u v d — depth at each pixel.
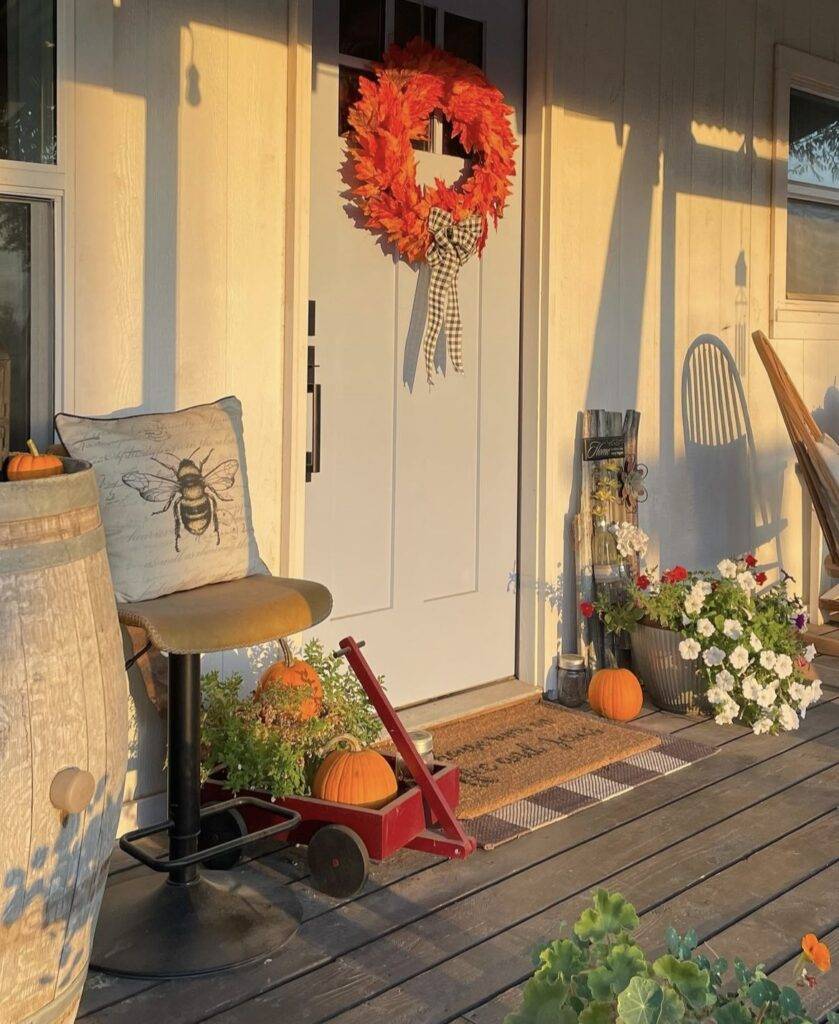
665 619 4.04
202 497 2.63
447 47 3.89
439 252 3.79
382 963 2.45
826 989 2.37
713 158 4.82
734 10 4.84
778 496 5.37
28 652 1.79
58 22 2.72
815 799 3.39
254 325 3.20
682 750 3.75
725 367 4.99
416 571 3.94
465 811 3.15
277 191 3.22
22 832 1.77
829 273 5.62
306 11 3.21
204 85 3.03
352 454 3.71
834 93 5.45
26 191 2.71
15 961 1.81
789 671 3.87
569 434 4.29
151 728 3.05
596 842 3.06
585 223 4.26
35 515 1.82
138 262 2.94
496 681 4.27
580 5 4.15
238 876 2.80
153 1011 2.25
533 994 1.48
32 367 2.79
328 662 3.22
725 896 2.77
